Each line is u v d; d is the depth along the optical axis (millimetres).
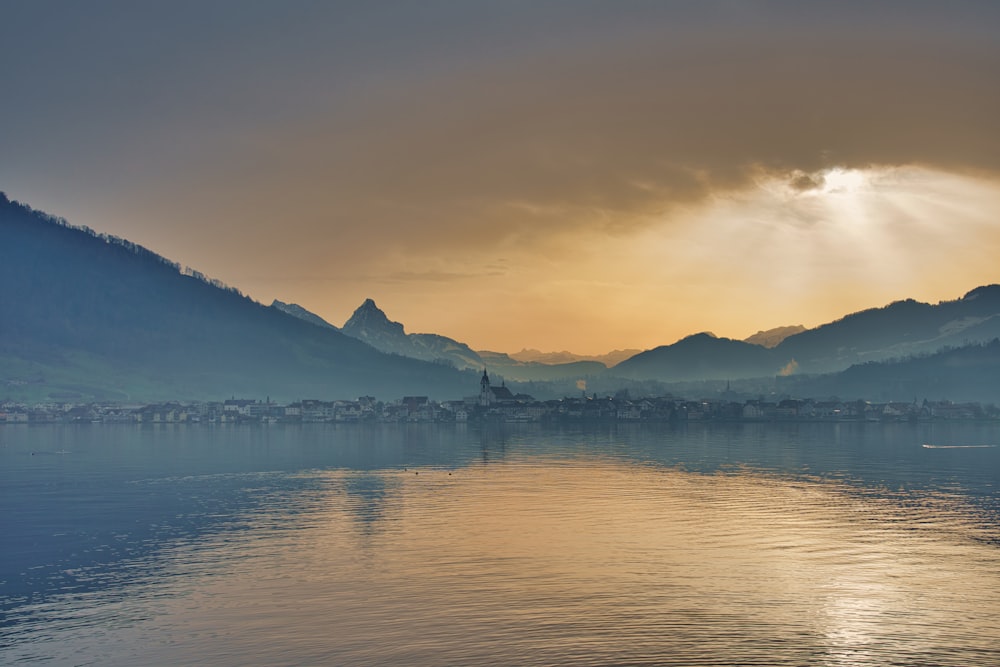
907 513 181375
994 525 167375
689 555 142000
